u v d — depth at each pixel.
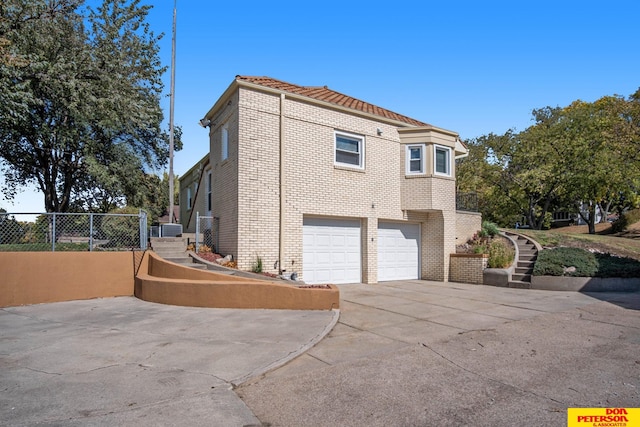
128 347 5.98
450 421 3.74
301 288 8.83
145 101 18.14
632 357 5.63
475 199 17.84
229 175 12.10
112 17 17.52
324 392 4.41
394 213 14.40
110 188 18.38
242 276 10.34
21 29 13.70
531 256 14.67
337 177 12.98
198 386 4.50
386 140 14.31
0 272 9.47
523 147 30.59
